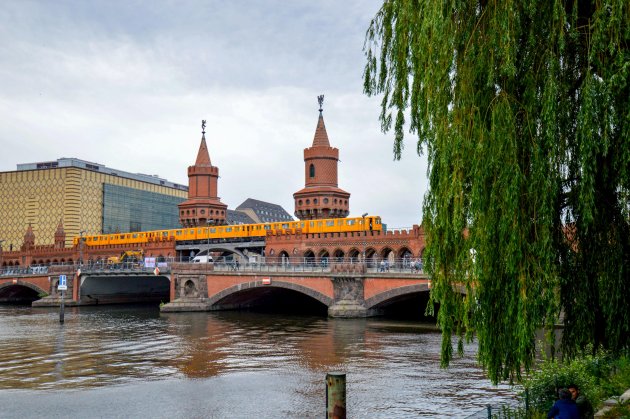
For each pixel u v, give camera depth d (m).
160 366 38.19
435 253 16.02
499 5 14.87
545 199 14.04
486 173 14.59
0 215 175.38
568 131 14.69
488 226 14.55
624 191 14.27
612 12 13.58
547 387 19.05
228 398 29.34
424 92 16.28
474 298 15.31
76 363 39.50
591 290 15.26
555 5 14.20
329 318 67.94
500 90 15.31
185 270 83.69
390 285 64.62
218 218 124.94
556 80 14.31
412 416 24.94
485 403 26.75
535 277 14.13
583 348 15.63
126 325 64.56
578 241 15.41
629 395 19.20
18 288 115.94
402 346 45.06
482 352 15.34
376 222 85.31
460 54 15.85
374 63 19.03
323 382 32.78
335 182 108.88
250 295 86.06
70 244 163.62
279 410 27.09
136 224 188.25
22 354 43.56
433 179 16.11
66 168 167.50
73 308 94.19
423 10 16.41
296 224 94.81
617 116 13.80
